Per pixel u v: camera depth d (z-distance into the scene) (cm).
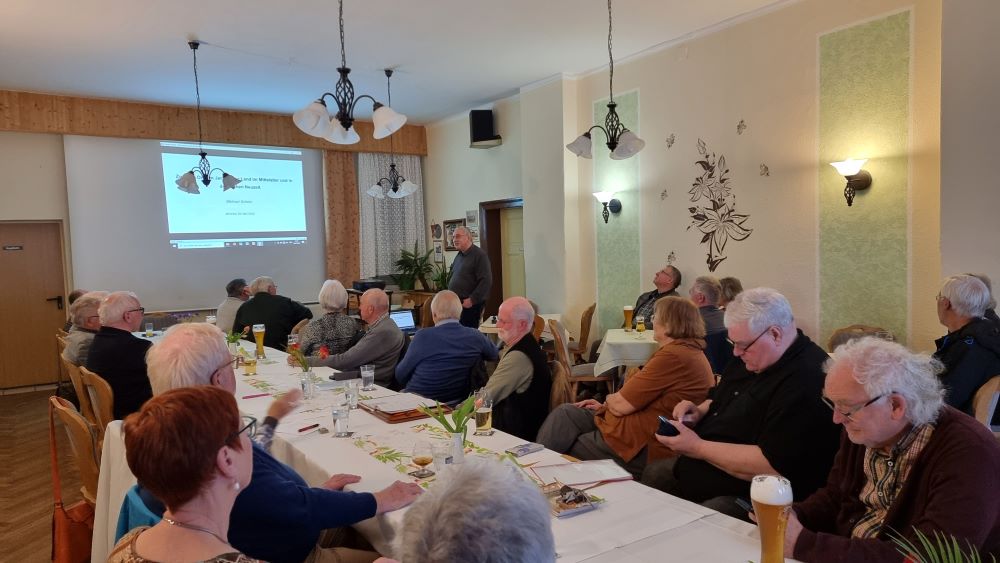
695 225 539
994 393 257
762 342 194
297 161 815
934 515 125
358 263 853
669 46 548
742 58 491
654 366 252
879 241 418
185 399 110
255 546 147
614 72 604
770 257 483
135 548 106
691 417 229
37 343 690
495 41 530
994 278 311
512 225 790
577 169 649
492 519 77
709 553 132
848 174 422
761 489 116
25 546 306
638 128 584
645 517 151
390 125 382
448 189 859
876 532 142
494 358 352
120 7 432
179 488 104
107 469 221
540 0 441
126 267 707
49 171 673
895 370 133
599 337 644
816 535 131
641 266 593
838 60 433
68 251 688
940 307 291
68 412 247
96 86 632
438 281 856
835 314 445
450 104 763
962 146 316
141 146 712
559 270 655
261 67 583
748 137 492
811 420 183
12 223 671
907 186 402
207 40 505
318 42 518
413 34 507
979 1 309
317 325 423
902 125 404
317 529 153
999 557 125
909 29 397
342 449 212
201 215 750
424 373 333
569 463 189
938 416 135
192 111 732
